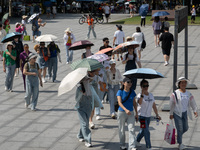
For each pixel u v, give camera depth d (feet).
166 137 52.49
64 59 127.44
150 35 182.91
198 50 140.36
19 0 328.90
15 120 67.36
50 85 93.76
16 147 54.49
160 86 89.76
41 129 62.34
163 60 123.03
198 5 329.52
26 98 73.56
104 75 64.64
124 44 70.33
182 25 71.51
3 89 90.53
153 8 322.55
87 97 53.67
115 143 55.36
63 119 67.62
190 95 52.65
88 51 75.77
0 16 290.15
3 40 90.58
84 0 352.69
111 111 66.39
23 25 170.91
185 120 52.49
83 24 240.53
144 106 51.31
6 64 87.30
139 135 53.01
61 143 55.83
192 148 52.47
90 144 53.88
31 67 71.97
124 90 51.67
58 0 368.07
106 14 246.47
